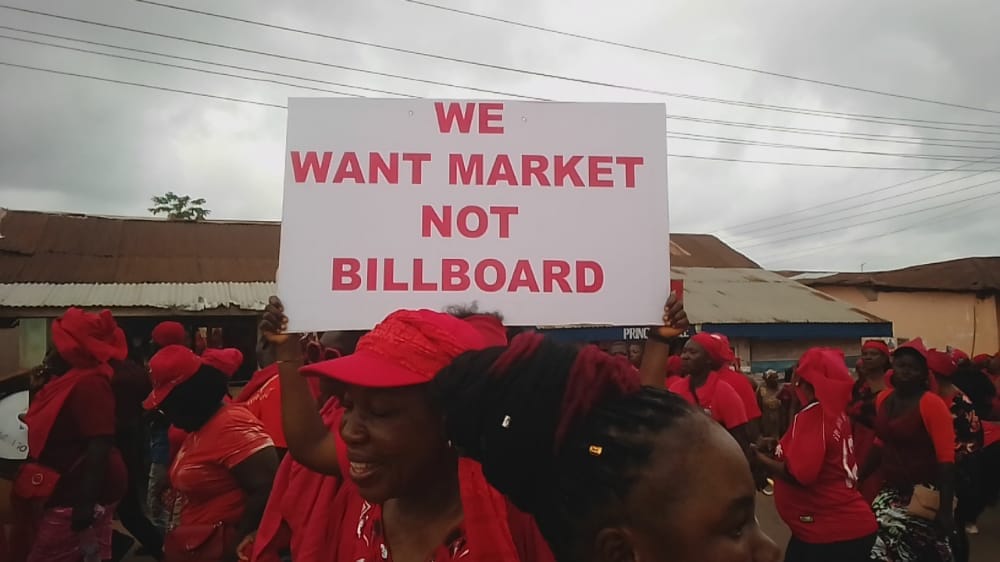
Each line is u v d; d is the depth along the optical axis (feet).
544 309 6.48
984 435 18.71
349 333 8.82
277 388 11.00
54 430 11.70
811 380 12.01
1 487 11.87
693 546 3.01
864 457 15.03
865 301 72.74
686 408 3.26
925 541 12.84
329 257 6.48
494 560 4.08
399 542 4.77
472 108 6.72
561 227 6.59
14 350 38.63
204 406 9.87
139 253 48.03
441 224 6.56
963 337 70.79
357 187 6.57
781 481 12.32
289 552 7.68
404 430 4.37
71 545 12.05
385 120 6.66
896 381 13.70
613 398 3.34
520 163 6.65
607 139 6.72
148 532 15.60
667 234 6.63
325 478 5.80
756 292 58.85
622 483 3.10
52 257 45.14
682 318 6.53
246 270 46.96
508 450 3.47
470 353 3.86
